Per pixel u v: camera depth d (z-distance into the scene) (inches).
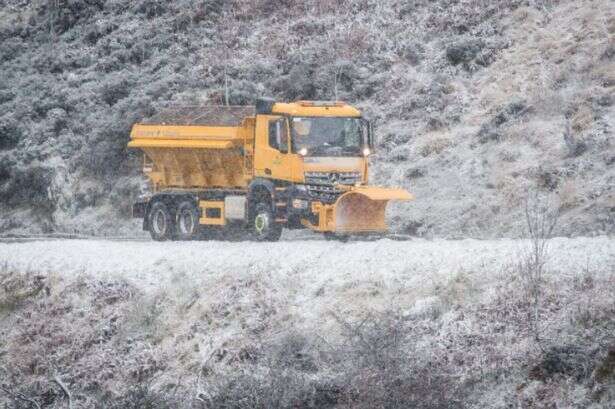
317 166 3373.5
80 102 5841.5
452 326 2127.2
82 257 3174.2
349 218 3267.7
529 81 4658.0
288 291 2488.9
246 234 3742.6
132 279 2856.8
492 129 4404.5
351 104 5049.2
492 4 5428.2
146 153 3986.2
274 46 5718.5
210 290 2615.7
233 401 2118.6
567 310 2030.0
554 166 3969.0
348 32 5605.3
